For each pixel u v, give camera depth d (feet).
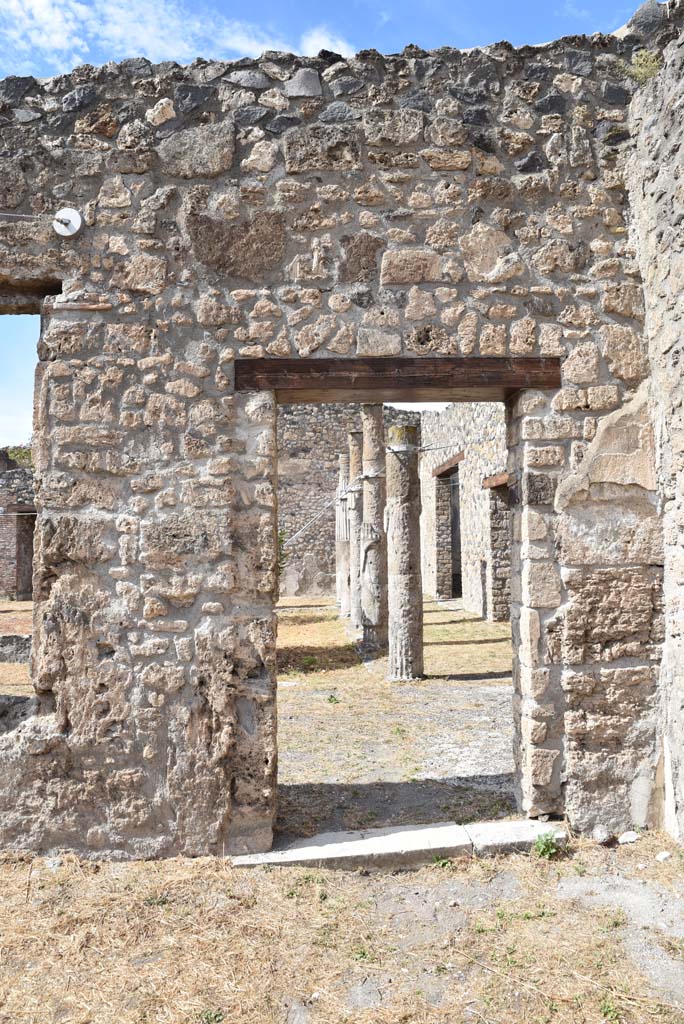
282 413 70.64
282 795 14.89
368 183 12.64
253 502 12.31
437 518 63.62
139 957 9.48
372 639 33.91
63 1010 8.52
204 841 12.00
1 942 9.77
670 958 9.30
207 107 12.50
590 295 12.89
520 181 12.86
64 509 12.12
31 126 12.33
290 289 12.46
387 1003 8.55
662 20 13.29
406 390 12.74
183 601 12.15
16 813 11.91
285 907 10.58
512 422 13.53
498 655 33.73
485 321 12.72
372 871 11.69
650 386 12.93
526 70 13.02
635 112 12.85
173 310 12.31
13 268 12.19
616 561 12.79
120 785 11.95
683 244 11.36
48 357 12.17
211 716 12.08
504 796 14.60
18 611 49.42
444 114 12.77
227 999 8.66
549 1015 8.30
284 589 69.97
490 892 11.00
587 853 12.05
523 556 12.87
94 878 11.36
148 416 12.20
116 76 12.45
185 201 12.37
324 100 12.67
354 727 21.01
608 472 12.79
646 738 12.74
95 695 12.00
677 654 12.17
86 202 12.30
